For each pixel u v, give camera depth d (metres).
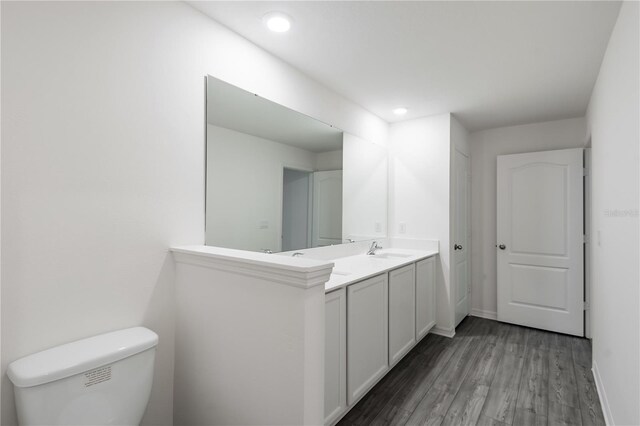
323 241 2.59
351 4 1.60
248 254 1.36
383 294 2.23
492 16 1.69
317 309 1.15
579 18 1.69
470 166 3.93
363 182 3.12
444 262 3.21
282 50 2.06
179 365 1.55
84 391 1.10
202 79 1.69
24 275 1.11
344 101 2.84
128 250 1.40
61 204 1.20
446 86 2.60
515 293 3.53
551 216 3.35
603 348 2.05
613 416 1.71
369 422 1.83
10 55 1.08
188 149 1.63
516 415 1.91
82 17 1.25
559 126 3.45
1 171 1.06
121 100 1.37
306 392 1.11
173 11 1.56
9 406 1.08
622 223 1.55
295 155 2.31
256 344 1.24
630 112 1.41
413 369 2.47
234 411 1.32
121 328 1.37
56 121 1.18
